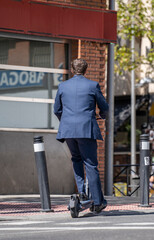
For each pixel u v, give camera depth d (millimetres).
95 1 14273
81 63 7980
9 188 13336
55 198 11648
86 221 7141
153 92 35875
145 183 9156
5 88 13422
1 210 9109
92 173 7840
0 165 13273
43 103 13836
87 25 13984
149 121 35781
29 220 7891
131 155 35531
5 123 13414
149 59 31703
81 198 7914
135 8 30312
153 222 6785
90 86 7816
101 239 5277
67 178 13922
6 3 13070
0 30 13023
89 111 7785
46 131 13797
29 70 13688
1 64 13367
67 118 7781
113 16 14281
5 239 5547
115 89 36875
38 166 8570
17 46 13547
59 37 13656
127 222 6840
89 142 7773
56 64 14008
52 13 13570
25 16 13281
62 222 7160
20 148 13484
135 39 36688
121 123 36156
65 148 13930
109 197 11961
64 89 7875
